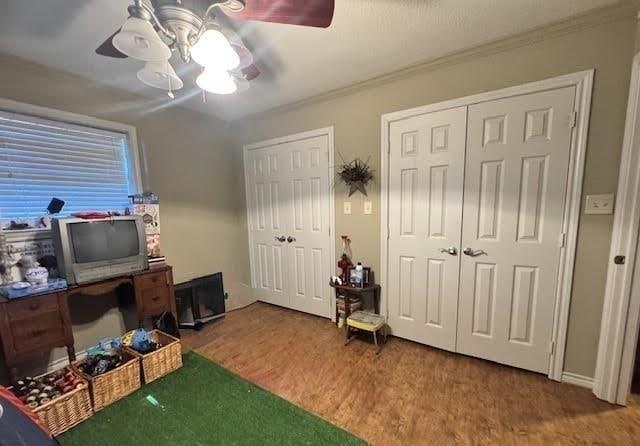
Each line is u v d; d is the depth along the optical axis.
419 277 2.28
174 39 1.17
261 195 3.22
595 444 1.37
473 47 1.85
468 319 2.11
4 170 1.88
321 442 1.41
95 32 1.61
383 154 2.34
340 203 2.64
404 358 2.14
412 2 1.43
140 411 1.63
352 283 2.48
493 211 1.94
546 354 1.87
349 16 1.53
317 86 2.43
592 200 1.65
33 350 1.69
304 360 2.14
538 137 1.76
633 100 1.46
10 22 1.49
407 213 2.29
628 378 1.57
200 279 2.97
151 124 2.62
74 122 2.16
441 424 1.51
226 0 1.04
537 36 1.69
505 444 1.39
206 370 2.02
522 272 1.89
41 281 1.76
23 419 1.02
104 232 2.00
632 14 1.47
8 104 1.84
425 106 2.11
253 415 1.59
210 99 2.63
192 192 2.97
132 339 1.96
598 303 1.69
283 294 3.21
